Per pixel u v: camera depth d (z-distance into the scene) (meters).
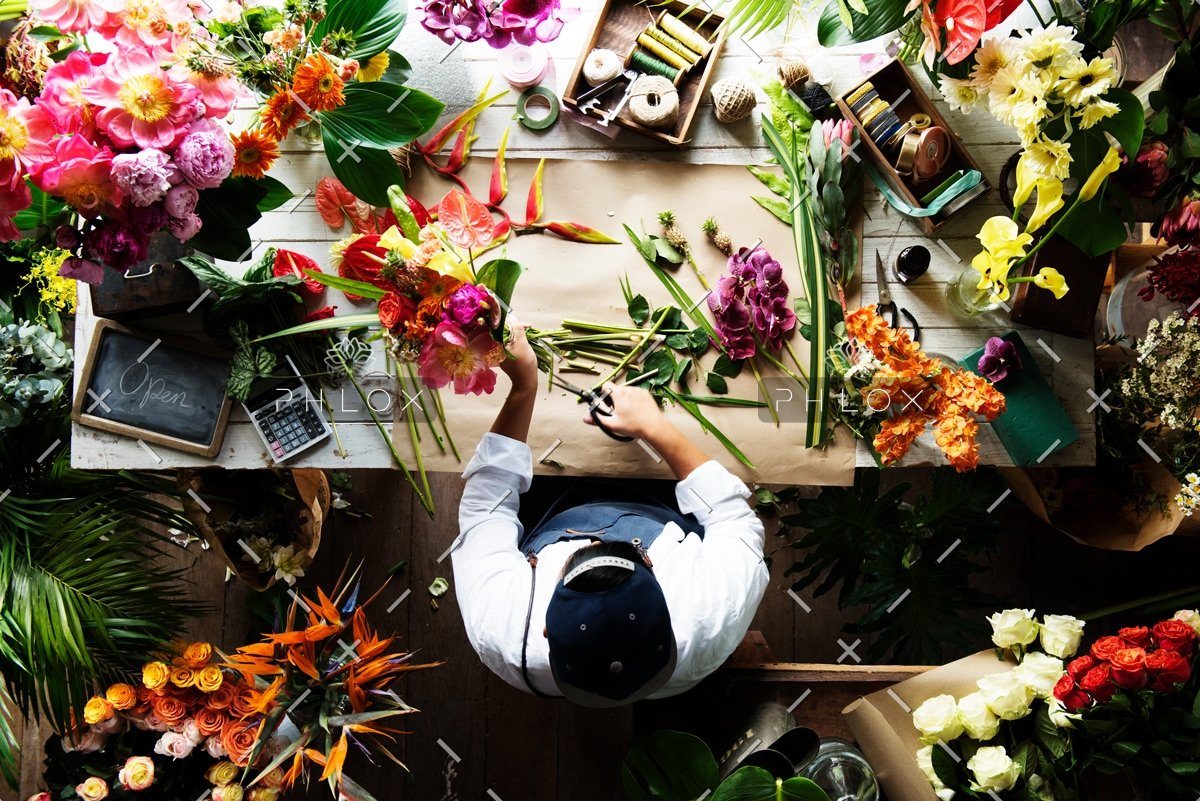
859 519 1.89
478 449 1.59
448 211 1.38
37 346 1.77
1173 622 1.43
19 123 1.28
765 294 1.65
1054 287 1.52
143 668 1.77
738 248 1.72
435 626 2.29
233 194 1.53
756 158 1.73
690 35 1.68
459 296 1.34
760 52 1.71
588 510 1.65
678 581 1.42
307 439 1.69
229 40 1.46
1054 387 1.72
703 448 1.72
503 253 1.71
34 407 1.76
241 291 1.59
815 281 1.67
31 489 1.80
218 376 1.69
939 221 1.68
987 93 1.51
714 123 1.73
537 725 2.27
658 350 1.72
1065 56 1.40
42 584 1.70
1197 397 1.65
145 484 1.84
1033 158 1.46
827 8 1.55
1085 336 1.71
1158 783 1.45
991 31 1.65
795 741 1.56
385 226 1.70
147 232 1.40
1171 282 1.62
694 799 1.55
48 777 1.82
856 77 1.71
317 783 2.24
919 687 1.66
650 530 1.58
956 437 1.57
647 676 1.28
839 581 2.30
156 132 1.34
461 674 2.28
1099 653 1.43
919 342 1.73
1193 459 1.74
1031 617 1.62
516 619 1.42
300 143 1.71
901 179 1.67
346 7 1.52
